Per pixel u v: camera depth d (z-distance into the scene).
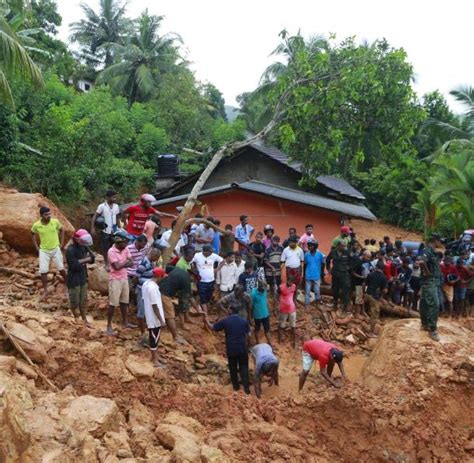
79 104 23.00
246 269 10.95
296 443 6.97
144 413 6.73
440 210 21.50
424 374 8.56
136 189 22.22
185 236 12.33
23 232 12.58
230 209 16.98
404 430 7.62
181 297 10.16
